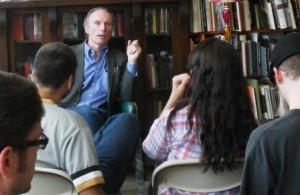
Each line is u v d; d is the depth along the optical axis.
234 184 1.82
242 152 1.77
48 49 1.79
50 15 3.73
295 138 1.19
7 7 3.67
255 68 4.02
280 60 1.28
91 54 3.55
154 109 3.97
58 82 1.76
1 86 0.85
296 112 1.23
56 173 1.67
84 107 3.30
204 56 1.80
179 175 1.81
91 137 1.71
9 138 0.84
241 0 3.72
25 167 0.89
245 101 1.82
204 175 1.80
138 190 3.07
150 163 3.74
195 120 1.78
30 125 0.89
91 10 3.59
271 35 4.23
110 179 2.08
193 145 1.80
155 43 3.91
